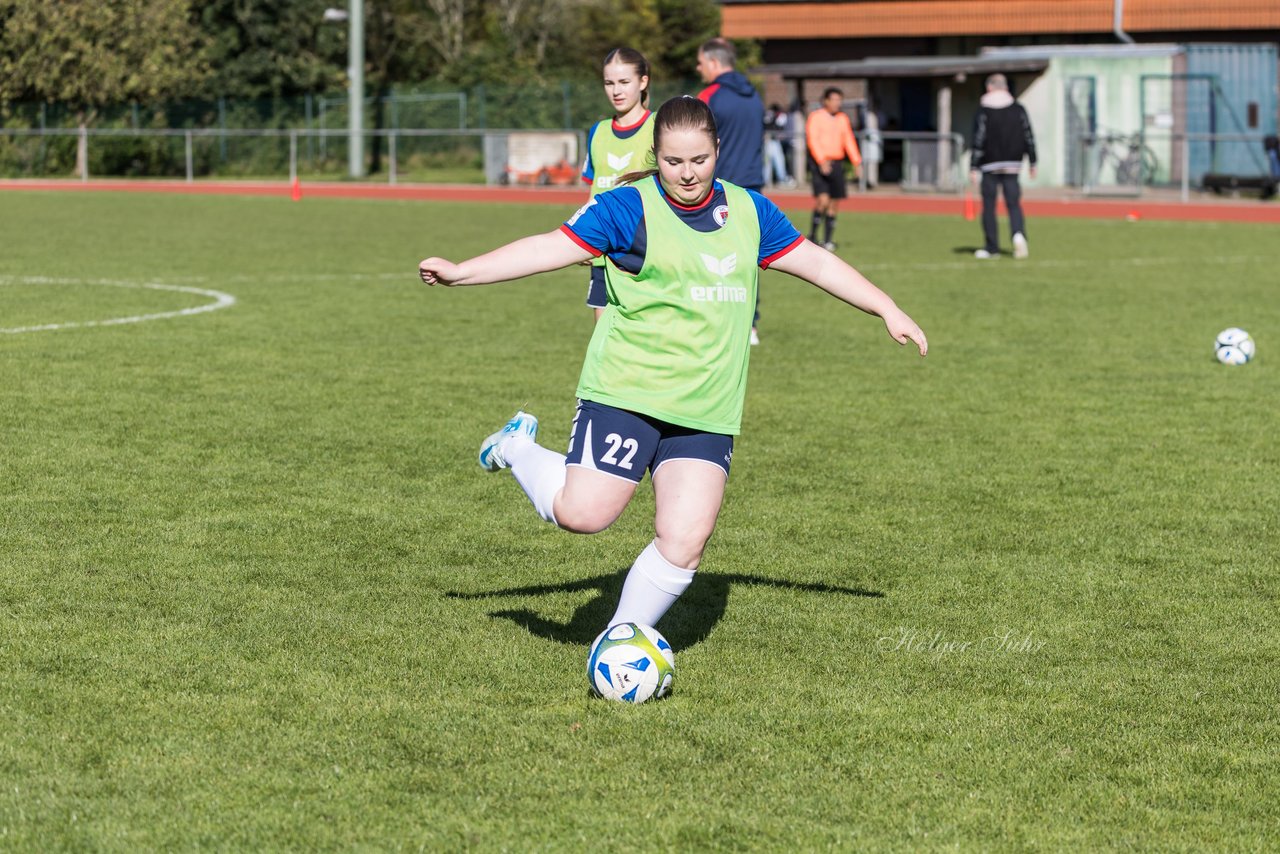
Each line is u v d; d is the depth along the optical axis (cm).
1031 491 1228
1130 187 5694
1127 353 1967
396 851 584
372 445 1354
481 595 927
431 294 2531
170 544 1026
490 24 10388
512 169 6650
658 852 586
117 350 1856
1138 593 960
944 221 4578
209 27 8662
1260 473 1302
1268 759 693
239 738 689
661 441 753
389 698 744
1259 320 2292
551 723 716
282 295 2486
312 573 965
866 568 1006
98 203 5200
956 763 680
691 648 836
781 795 641
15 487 1172
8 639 823
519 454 798
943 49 6856
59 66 7131
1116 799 645
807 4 6862
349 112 7512
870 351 1969
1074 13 6462
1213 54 5838
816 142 3453
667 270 721
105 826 600
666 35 10450
